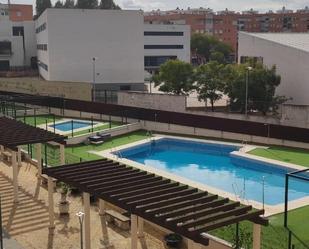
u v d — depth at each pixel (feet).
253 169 107.86
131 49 241.55
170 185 50.90
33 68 298.56
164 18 506.89
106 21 235.61
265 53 178.09
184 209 43.62
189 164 113.60
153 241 57.41
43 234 59.72
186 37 330.34
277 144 119.96
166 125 139.54
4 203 70.85
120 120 151.02
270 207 71.51
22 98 160.25
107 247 55.72
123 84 243.19
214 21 487.20
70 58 233.76
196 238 39.17
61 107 166.81
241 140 125.80
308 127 127.65
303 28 499.51
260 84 151.64
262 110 152.46
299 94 163.53
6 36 289.74
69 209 68.28
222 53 396.57
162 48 325.21
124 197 47.32
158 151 127.13
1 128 82.79
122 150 118.32
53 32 229.86
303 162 103.55
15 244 56.39
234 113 149.59
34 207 69.31
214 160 116.98
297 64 162.91
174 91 182.29
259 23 499.51
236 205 45.29
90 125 147.23
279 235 58.75
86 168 57.57
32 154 103.24
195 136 133.28
